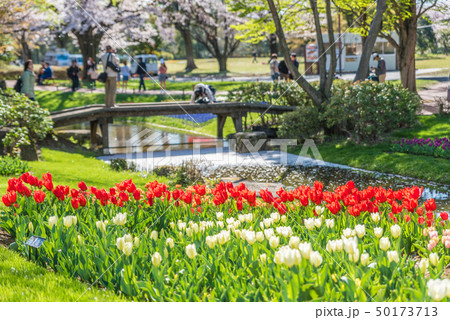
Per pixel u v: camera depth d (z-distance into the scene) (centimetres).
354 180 1162
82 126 2306
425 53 4794
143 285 392
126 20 3931
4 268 474
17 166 1102
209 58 7131
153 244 472
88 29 3800
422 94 2430
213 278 400
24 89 1722
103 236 487
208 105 1891
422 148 1323
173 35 4706
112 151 1700
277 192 612
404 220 551
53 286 426
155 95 2845
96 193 625
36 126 1372
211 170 1301
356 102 1505
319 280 345
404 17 1992
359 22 2056
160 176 1194
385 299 353
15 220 592
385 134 1569
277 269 363
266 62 5988
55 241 496
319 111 1673
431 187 1054
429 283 306
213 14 4756
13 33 3812
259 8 1995
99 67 4931
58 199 654
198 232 490
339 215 572
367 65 1725
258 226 525
